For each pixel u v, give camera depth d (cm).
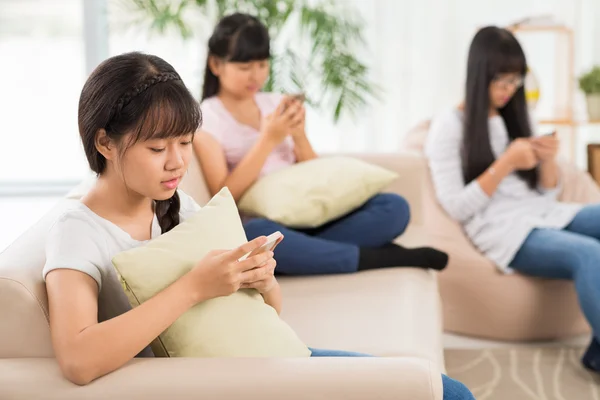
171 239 147
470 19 467
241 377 128
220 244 151
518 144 289
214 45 268
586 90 418
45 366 134
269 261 149
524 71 296
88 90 142
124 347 130
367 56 466
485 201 291
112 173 148
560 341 292
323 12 399
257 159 256
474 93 296
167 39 472
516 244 283
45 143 539
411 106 475
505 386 255
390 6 464
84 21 493
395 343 191
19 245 156
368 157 301
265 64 269
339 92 454
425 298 224
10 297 140
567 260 267
